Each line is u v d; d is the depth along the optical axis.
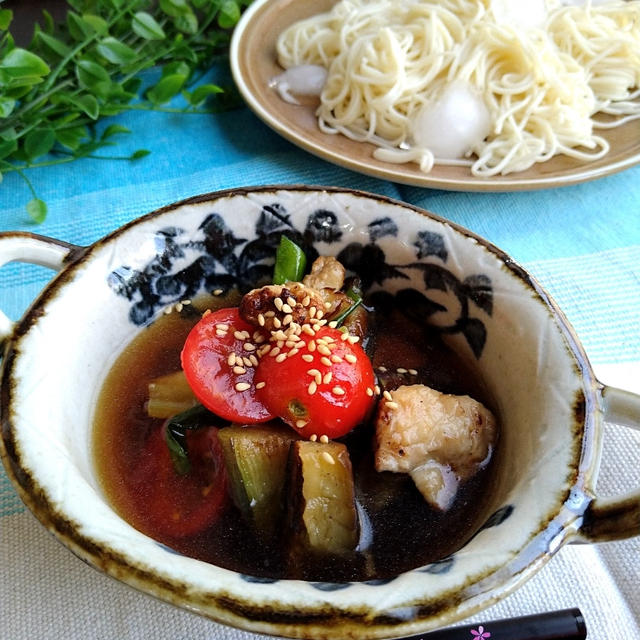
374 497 0.20
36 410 0.18
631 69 0.42
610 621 0.20
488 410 0.20
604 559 0.21
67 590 0.20
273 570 0.19
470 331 0.21
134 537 0.16
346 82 0.38
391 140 0.38
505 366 0.20
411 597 0.15
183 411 0.21
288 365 0.20
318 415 0.19
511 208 0.34
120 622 0.20
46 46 0.37
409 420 0.20
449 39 0.40
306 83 0.39
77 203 0.34
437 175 0.32
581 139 0.36
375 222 0.22
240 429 0.20
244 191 0.22
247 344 0.20
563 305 0.29
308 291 0.21
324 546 0.19
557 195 0.35
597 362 0.26
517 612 0.20
